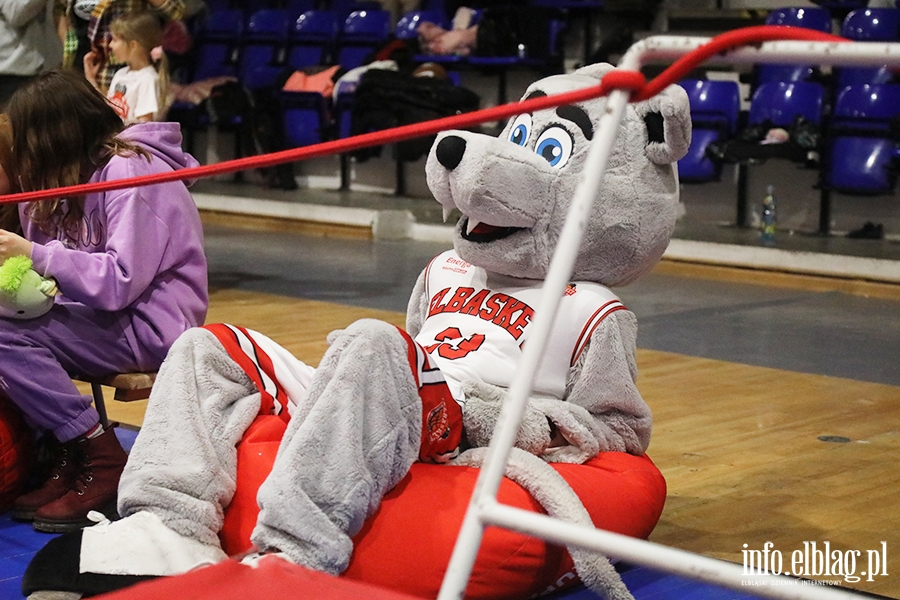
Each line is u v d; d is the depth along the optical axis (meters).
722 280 6.52
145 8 5.20
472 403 2.09
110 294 2.40
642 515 2.16
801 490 2.78
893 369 4.25
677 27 7.96
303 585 1.18
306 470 1.83
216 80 9.45
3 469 2.48
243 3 10.18
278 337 4.57
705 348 4.60
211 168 1.63
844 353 4.54
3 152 2.59
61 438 2.47
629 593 1.95
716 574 1.11
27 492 2.61
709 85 7.08
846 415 3.57
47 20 6.57
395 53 8.38
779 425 3.43
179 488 1.98
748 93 7.61
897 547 2.38
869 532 2.47
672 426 3.40
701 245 6.73
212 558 1.93
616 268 2.24
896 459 3.08
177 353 2.09
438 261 2.46
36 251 2.37
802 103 6.86
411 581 1.91
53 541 2.03
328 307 5.31
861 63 1.18
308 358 4.17
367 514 1.89
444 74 8.03
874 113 6.53
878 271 6.09
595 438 2.18
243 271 6.45
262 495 1.83
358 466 1.85
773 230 6.89
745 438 3.27
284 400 2.21
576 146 2.19
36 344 2.44
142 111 4.83
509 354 2.17
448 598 1.18
